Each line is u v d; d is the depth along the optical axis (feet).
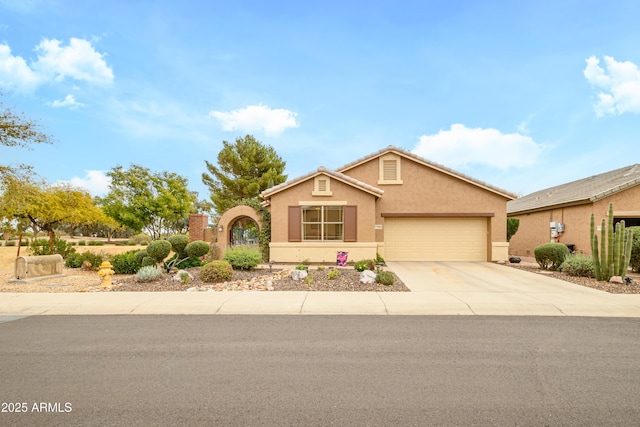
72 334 20.29
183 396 12.76
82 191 66.74
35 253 56.70
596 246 37.29
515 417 11.34
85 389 13.35
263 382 13.89
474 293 31.04
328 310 25.66
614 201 53.62
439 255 58.54
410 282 36.83
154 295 30.42
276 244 53.88
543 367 15.39
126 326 21.95
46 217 58.13
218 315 24.66
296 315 24.58
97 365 15.70
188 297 29.48
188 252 46.52
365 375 14.55
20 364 15.84
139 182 102.78
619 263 36.19
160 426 10.84
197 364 15.76
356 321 23.00
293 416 11.39
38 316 24.67
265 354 16.98
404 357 16.56
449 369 15.17
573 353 17.10
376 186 58.65
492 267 49.83
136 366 15.56
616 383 13.82
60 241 59.16
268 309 25.91
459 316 24.25
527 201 85.30
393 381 13.97
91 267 49.26
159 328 21.48
